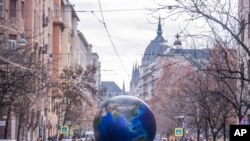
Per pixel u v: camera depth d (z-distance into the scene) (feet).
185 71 240.94
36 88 196.44
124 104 76.64
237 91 145.07
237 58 127.34
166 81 304.09
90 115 400.67
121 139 75.56
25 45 169.78
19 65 136.36
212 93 139.54
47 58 294.46
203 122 215.72
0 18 192.65
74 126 342.03
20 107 174.29
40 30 286.05
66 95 286.66
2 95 133.80
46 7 321.11
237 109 127.75
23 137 225.97
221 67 126.41
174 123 350.43
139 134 75.82
